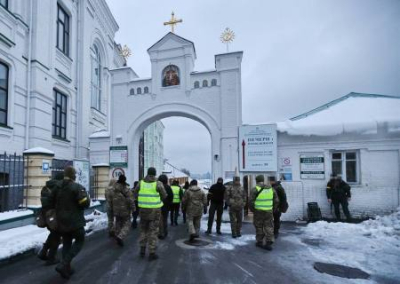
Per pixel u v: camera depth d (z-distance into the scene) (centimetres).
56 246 521
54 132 1355
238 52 1342
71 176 462
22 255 559
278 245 673
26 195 840
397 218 846
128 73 1477
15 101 1069
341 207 993
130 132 1450
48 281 438
